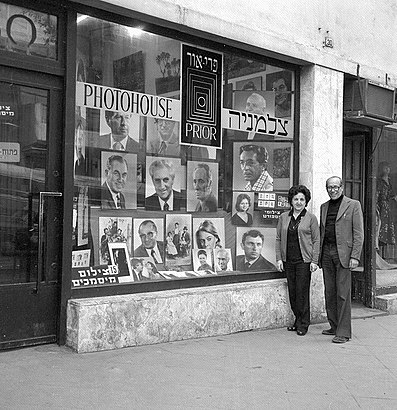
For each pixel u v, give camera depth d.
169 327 6.61
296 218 7.53
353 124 9.38
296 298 7.50
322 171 8.37
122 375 5.38
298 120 8.42
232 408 4.75
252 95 8.01
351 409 4.86
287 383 5.44
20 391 4.85
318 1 8.39
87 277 6.39
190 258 7.42
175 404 4.76
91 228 6.47
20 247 5.86
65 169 6.08
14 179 5.83
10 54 5.75
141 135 6.96
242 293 7.34
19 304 5.84
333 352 6.64
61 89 6.12
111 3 6.14
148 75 6.96
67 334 6.04
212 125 7.63
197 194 7.52
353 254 7.15
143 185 6.99
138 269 6.88
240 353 6.37
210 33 7.11
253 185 8.05
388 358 6.48
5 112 5.78
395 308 9.57
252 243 8.02
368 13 9.23
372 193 9.72
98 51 6.49
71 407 4.57
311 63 8.27
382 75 9.38
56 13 6.04
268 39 7.69
